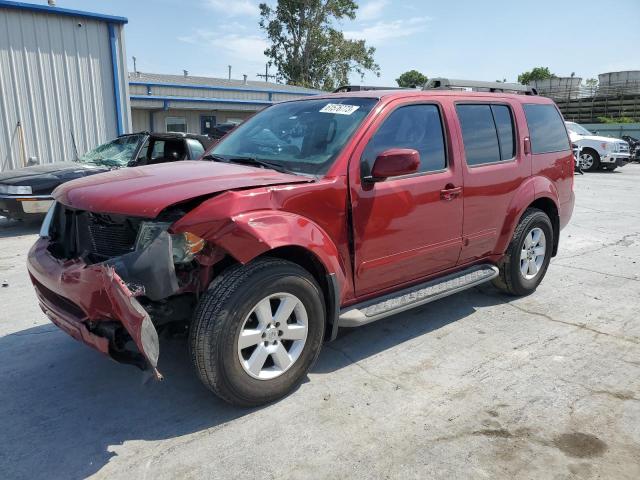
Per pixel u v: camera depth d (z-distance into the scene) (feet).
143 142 28.45
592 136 68.90
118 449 9.28
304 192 10.67
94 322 9.71
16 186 25.50
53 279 10.15
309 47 146.51
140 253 9.16
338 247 11.43
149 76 81.25
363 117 12.26
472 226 14.64
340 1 144.25
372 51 150.71
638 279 19.75
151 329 8.69
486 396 11.08
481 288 18.51
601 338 14.17
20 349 13.25
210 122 71.15
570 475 8.64
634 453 9.21
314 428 9.89
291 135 12.98
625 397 11.07
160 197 9.48
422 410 10.53
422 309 16.37
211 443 9.44
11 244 24.81
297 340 10.81
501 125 15.69
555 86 129.39
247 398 10.18
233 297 9.55
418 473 8.67
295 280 10.36
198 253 9.57
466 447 9.36
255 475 8.61
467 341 13.93
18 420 10.16
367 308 12.26
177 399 10.93
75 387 11.42
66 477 8.57
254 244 9.64
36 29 39.32
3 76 38.40
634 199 42.01
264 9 146.41
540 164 16.92
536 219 16.75
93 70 42.45
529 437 9.66
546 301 17.16
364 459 9.02
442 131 13.80
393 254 12.62
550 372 12.17
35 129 40.32
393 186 12.26
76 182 11.40
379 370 12.25
